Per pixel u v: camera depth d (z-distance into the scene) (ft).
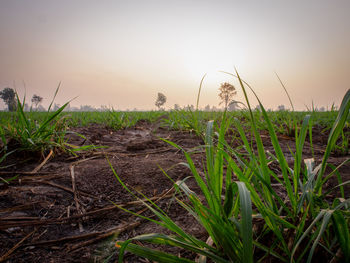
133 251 2.98
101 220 4.89
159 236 2.97
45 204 5.41
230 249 2.96
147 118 25.00
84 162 8.25
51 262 3.68
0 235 4.25
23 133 8.13
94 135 13.11
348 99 2.61
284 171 3.28
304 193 3.23
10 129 8.60
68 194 5.92
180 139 12.16
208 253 2.98
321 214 2.62
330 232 3.33
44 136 8.39
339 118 2.71
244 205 2.52
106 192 6.07
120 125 17.42
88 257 3.81
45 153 8.61
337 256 2.83
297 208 3.21
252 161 3.89
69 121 16.79
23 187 6.13
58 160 8.33
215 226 2.97
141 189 6.22
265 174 3.23
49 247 4.04
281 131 12.53
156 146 10.78
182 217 4.86
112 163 8.08
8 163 7.70
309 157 8.83
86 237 4.32
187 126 13.93
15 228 4.48
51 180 6.61
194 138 12.30
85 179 6.71
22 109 8.11
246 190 2.67
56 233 4.45
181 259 3.01
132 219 4.91
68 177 6.81
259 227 3.66
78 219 4.91
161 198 5.70
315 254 3.14
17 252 3.89
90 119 21.79
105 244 4.14
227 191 3.37
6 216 4.87
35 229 4.52
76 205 5.45
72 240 4.24
